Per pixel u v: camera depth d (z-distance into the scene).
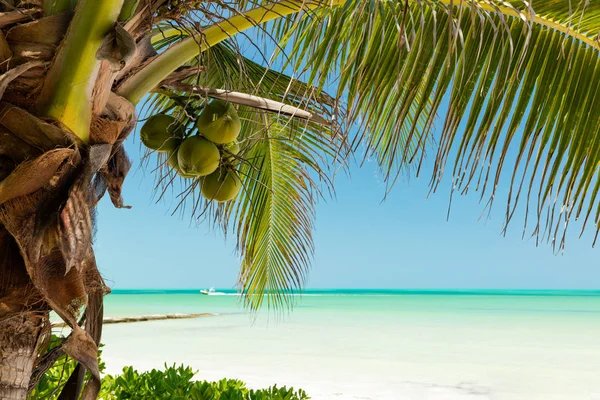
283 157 4.03
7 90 1.72
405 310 53.09
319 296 116.19
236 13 2.00
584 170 2.43
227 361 15.96
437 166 2.15
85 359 1.93
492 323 34.91
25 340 1.78
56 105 1.72
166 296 106.75
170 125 2.15
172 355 17.11
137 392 4.50
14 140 1.70
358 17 1.88
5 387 1.73
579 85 2.41
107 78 1.79
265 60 2.14
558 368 15.62
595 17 2.31
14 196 1.66
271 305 4.62
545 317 42.25
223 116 2.04
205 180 2.26
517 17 2.38
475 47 2.32
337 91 2.31
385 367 15.31
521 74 2.33
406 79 2.26
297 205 4.26
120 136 1.95
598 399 11.51
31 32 1.70
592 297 111.06
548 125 2.40
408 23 2.36
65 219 1.67
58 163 1.68
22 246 1.66
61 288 1.75
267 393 4.43
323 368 14.93
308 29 2.54
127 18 1.80
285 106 2.27
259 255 4.48
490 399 11.32
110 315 39.84
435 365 15.88
